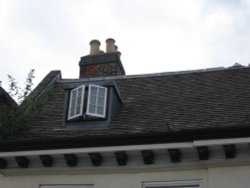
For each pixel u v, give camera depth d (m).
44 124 12.30
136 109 12.41
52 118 12.61
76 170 10.73
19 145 10.77
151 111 12.13
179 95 12.92
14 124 11.80
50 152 10.60
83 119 11.87
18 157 10.84
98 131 11.45
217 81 13.41
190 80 13.84
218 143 9.73
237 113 11.07
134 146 10.17
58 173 10.88
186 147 9.96
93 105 11.94
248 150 9.78
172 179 10.22
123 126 11.52
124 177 10.47
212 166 10.02
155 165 10.32
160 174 10.31
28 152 10.73
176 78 14.16
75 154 10.55
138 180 10.37
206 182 10.02
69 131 11.71
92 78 15.16
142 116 11.91
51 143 10.60
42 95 13.74
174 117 11.56
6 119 11.80
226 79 13.42
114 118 12.04
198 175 10.12
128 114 12.17
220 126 10.16
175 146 9.98
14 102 13.02
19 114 12.16
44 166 10.88
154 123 11.39
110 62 15.92
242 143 9.63
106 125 11.70
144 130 11.04
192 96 12.70
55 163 10.85
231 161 9.88
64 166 10.79
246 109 11.20
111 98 12.16
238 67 14.06
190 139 9.91
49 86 14.46
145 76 14.63
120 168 10.50
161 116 11.73
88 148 10.41
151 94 13.29
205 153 9.89
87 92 12.09
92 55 16.16
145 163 10.35
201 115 11.38
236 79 13.29
